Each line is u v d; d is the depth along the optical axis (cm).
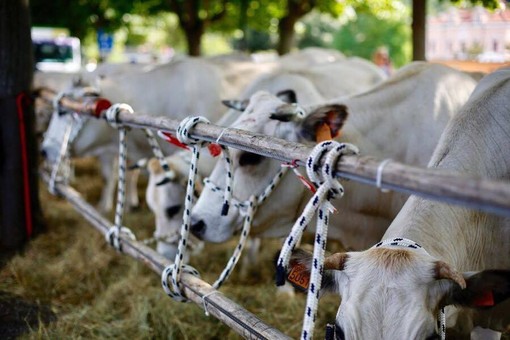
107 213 657
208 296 262
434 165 259
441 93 368
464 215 240
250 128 330
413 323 187
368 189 357
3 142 521
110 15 1265
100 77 587
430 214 233
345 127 353
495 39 830
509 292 182
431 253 222
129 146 598
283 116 322
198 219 350
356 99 365
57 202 677
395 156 365
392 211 360
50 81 804
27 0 520
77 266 482
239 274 489
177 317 387
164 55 2494
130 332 381
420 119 364
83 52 1553
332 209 190
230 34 1496
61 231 568
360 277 198
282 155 205
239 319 239
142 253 333
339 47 1986
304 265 211
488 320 285
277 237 371
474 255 250
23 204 533
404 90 371
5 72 513
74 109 448
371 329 189
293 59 670
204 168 431
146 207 693
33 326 391
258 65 617
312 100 434
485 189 141
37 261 494
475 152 258
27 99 527
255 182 338
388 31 1914
